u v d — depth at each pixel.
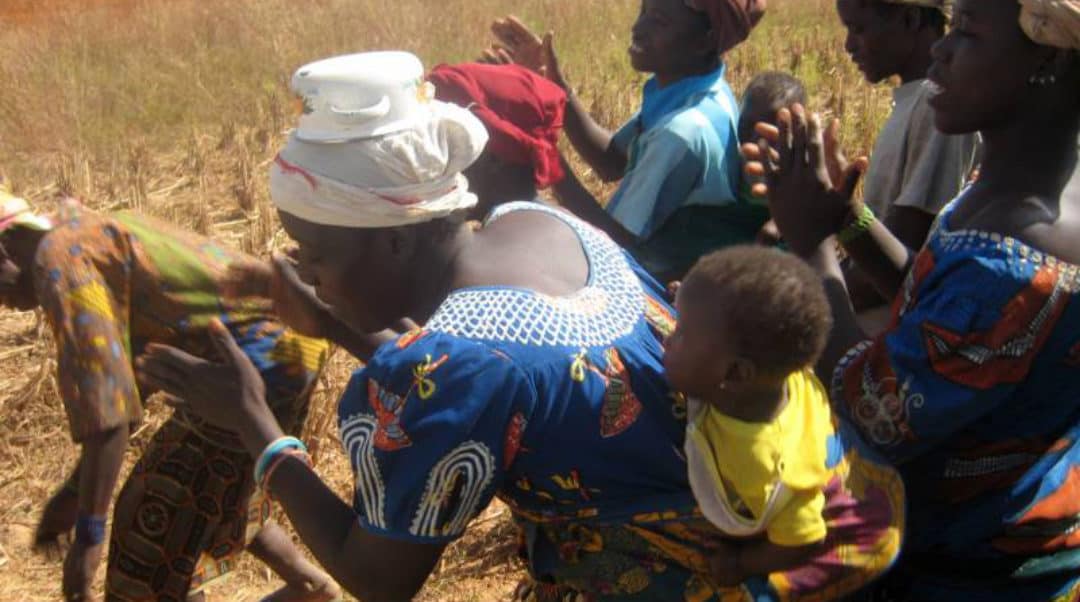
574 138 4.81
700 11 4.29
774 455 2.33
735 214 4.32
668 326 2.57
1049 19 2.35
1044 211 2.47
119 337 3.43
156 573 3.75
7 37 13.49
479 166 3.04
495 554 4.86
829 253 2.99
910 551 2.73
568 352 2.34
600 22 14.44
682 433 2.47
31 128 10.14
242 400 2.71
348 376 5.97
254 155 9.86
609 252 2.65
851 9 3.91
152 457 3.72
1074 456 2.67
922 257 2.63
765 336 2.26
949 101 2.58
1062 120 2.51
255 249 7.84
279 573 4.25
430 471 2.30
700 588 2.51
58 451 5.55
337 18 13.84
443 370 2.29
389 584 2.44
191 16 13.84
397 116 2.39
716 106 4.29
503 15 14.45
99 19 14.07
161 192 9.15
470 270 2.49
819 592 2.42
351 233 2.46
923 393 2.52
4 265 3.52
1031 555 2.67
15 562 4.90
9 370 6.20
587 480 2.43
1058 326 2.45
